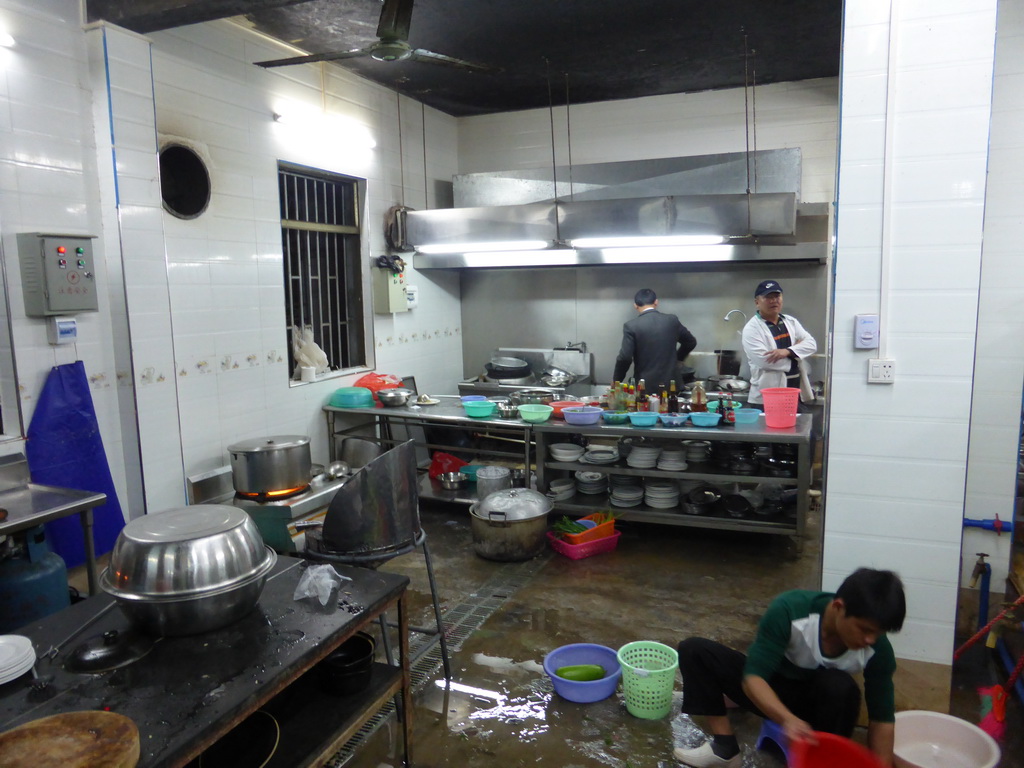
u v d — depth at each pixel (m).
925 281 2.55
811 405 5.01
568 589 3.68
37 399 3.27
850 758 1.57
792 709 2.09
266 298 4.57
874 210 2.58
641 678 2.53
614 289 6.37
